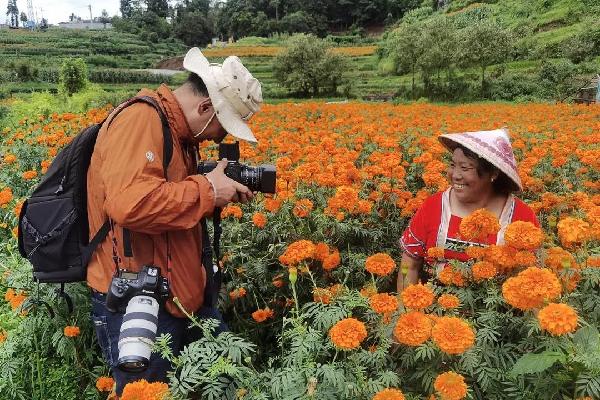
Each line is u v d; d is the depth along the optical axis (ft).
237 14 345.51
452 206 9.08
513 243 6.64
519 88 120.47
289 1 358.64
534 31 157.89
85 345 9.68
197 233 7.89
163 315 7.55
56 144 22.43
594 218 7.20
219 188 7.38
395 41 154.61
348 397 5.79
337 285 8.42
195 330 8.27
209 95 7.37
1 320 10.69
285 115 49.93
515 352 6.44
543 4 165.58
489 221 7.18
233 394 6.35
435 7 261.85
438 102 124.36
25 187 17.83
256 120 42.27
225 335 6.45
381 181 13.99
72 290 9.59
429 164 14.15
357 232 11.04
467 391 5.41
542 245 8.47
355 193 10.28
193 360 6.13
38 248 7.54
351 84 150.51
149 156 6.90
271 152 19.71
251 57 233.35
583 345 5.70
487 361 6.13
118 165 6.75
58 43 272.92
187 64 7.50
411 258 9.51
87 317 9.58
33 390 9.16
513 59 146.72
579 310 6.91
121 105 7.28
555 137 28.81
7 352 9.20
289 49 152.56
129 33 342.23
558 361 5.77
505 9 183.11
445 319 5.60
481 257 7.27
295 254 7.29
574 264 7.14
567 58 127.75
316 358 6.52
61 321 9.48
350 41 286.66
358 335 5.66
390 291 11.14
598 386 5.25
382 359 6.24
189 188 7.04
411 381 6.45
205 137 7.74
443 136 9.00
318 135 25.32
